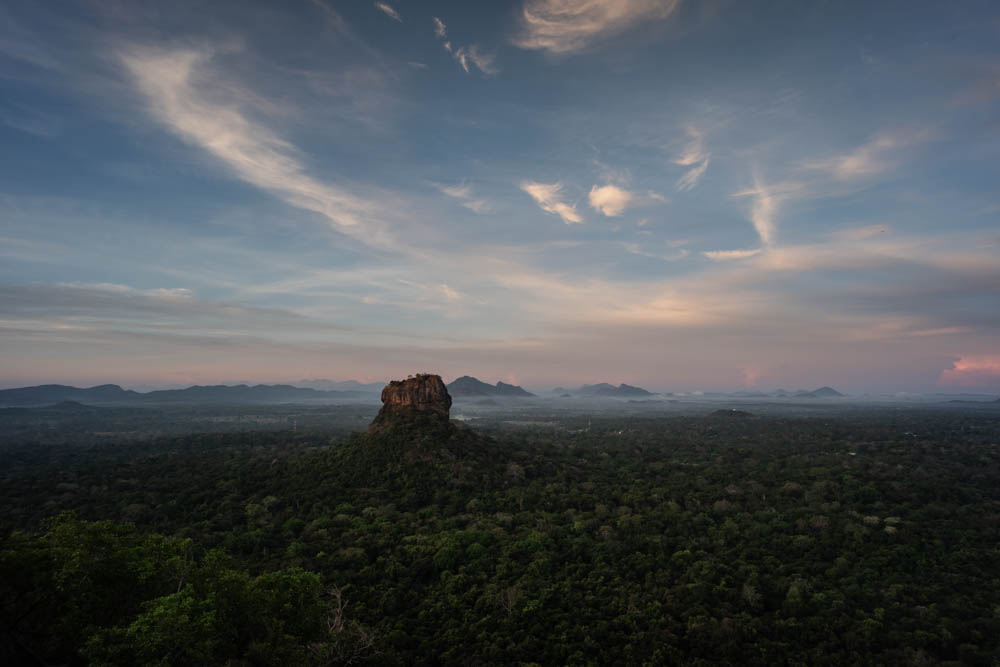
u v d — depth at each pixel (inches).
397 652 1819.6
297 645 1262.3
